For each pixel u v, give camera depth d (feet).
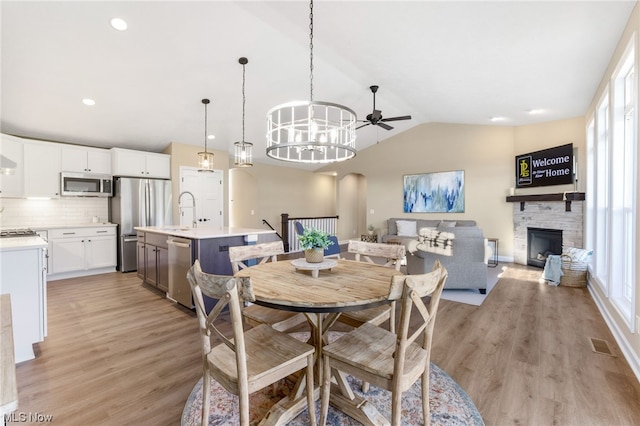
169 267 11.68
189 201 19.22
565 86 11.96
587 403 5.77
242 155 13.23
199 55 11.25
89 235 15.84
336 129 8.07
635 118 7.16
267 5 8.86
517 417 5.38
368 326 5.95
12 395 2.51
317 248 6.59
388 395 6.10
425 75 12.80
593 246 13.25
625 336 7.78
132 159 17.10
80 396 6.01
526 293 12.89
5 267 7.40
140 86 12.60
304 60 12.20
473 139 21.40
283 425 5.12
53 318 10.14
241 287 4.47
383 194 25.95
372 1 8.03
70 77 11.38
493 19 8.01
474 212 21.34
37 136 14.97
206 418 4.88
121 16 9.02
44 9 8.51
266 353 4.95
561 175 16.33
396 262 7.67
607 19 7.57
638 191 6.97
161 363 7.29
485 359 7.43
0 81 11.02
